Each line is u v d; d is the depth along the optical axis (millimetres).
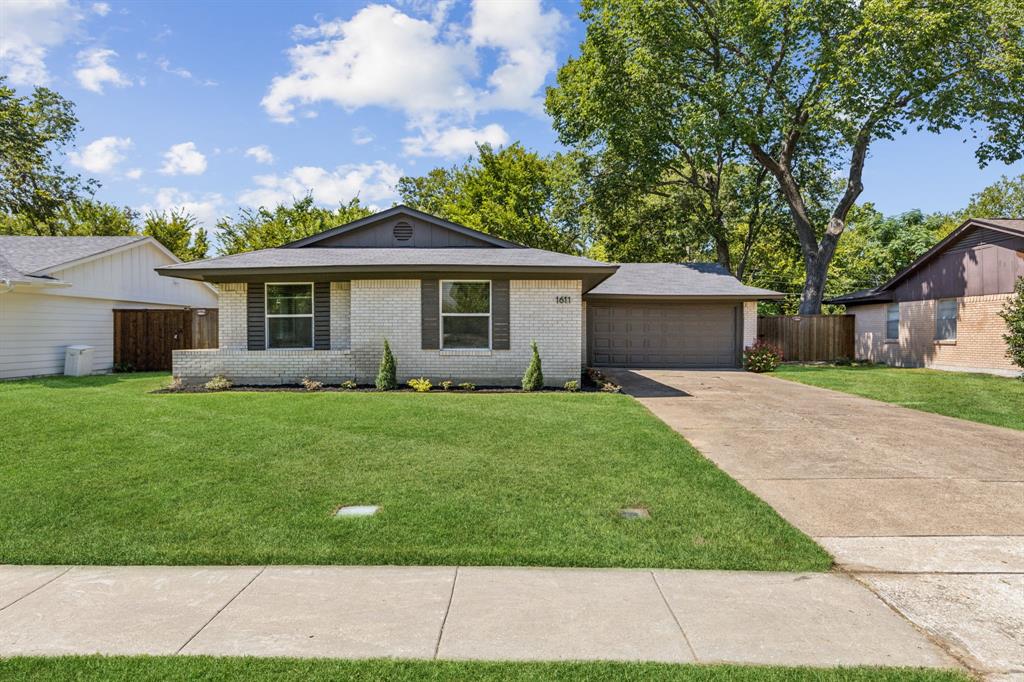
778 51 21766
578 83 23766
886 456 6637
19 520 4449
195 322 16703
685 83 21531
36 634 2920
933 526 4535
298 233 24703
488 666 2623
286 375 12125
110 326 16672
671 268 20500
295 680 2508
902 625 3047
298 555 3881
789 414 9281
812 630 2980
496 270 11391
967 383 13516
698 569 3748
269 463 5965
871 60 18188
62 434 7078
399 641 2854
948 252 17922
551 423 8008
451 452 6457
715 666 2631
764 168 25812
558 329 12188
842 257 35375
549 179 28578
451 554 3893
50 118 31125
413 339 12133
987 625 3053
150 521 4457
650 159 23203
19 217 30203
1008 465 6273
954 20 17703
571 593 3395
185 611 3172
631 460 6188
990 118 18797
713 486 5367
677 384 13273
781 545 4094
